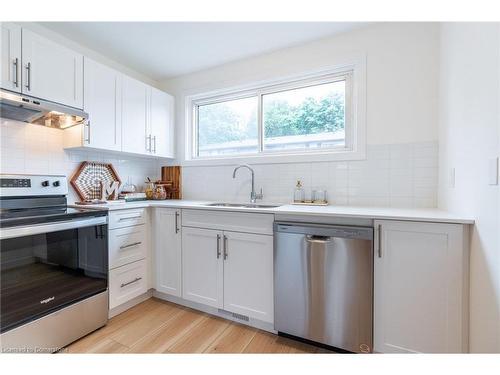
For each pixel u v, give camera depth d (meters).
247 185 2.44
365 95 1.93
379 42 1.89
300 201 2.12
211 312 1.92
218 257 1.85
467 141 1.21
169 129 2.76
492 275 0.96
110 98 2.13
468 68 1.20
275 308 1.60
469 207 1.18
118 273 1.89
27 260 1.35
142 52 2.30
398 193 1.84
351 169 2.00
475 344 1.10
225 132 2.71
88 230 1.66
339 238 1.41
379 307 1.34
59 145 2.04
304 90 2.31
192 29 1.95
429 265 1.23
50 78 1.72
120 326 1.75
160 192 2.65
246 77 2.43
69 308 1.53
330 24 1.89
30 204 1.71
